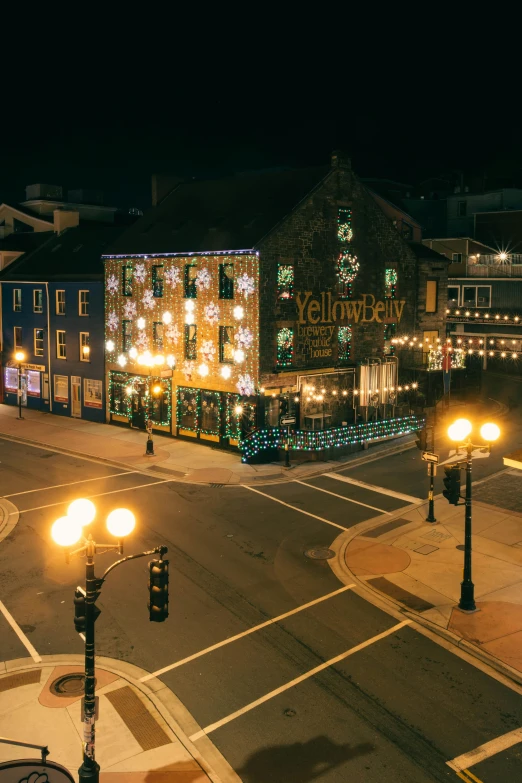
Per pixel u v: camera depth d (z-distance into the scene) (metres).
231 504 24.94
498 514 23.23
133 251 36.38
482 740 11.95
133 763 11.38
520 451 18.72
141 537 21.69
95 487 27.19
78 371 40.69
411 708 12.89
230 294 31.89
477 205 61.12
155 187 41.06
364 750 11.70
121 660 14.65
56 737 12.05
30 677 13.98
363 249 34.88
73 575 18.95
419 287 38.50
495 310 52.03
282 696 13.30
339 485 27.06
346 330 34.69
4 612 16.84
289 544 21.08
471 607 16.59
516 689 13.53
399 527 22.33
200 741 11.97
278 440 30.59
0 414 42.44
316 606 17.09
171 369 34.69
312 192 31.88
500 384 47.09
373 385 35.22
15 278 43.91
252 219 32.16
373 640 15.44
